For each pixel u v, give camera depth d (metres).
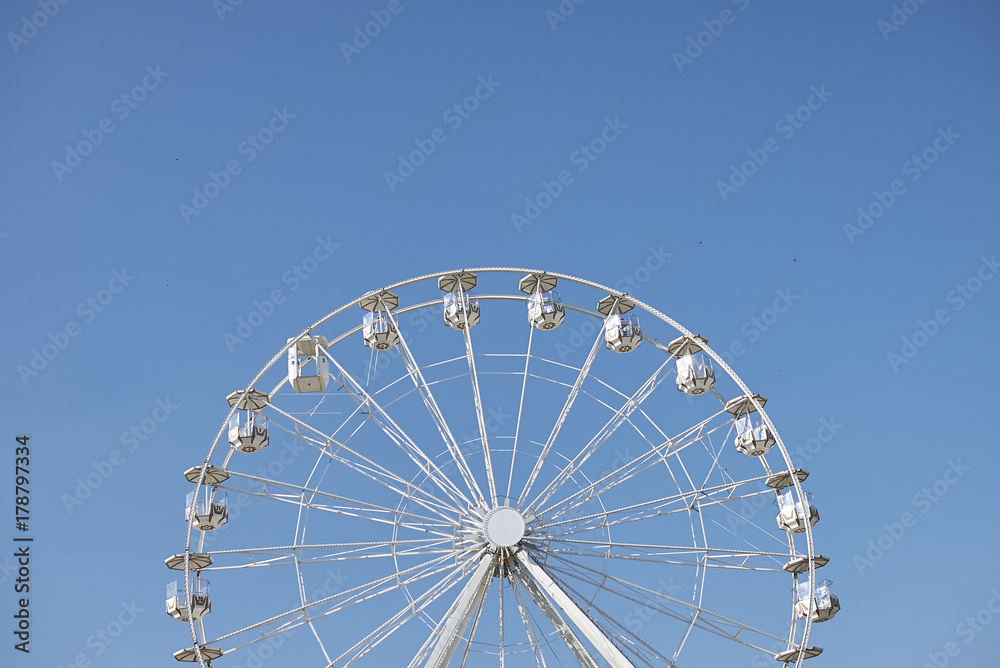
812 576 32.62
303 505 33.94
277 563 33.66
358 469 34.12
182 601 34.03
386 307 36.16
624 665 30.64
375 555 33.25
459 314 35.41
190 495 34.59
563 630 32.44
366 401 34.59
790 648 33.16
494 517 32.81
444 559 33.25
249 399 35.28
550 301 35.78
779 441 33.78
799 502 35.03
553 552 33.28
